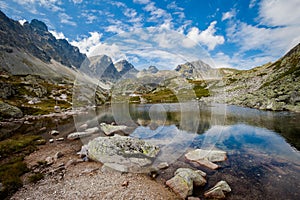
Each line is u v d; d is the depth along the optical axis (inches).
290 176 260.1
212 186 236.2
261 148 375.2
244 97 1242.6
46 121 845.8
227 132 487.2
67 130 607.2
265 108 949.2
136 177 257.9
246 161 312.3
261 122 624.7
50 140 467.5
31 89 1824.6
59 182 251.9
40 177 267.3
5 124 768.3
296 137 446.9
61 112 1216.8
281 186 235.0
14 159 343.6
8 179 260.5
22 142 450.3
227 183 243.3
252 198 211.8
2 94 1403.8
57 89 2252.7
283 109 885.2
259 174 267.0
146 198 210.7
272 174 266.7
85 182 247.9
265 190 227.1
